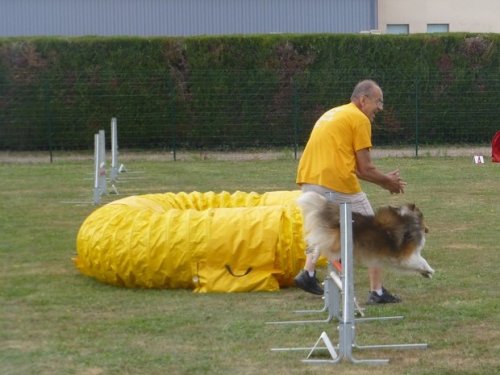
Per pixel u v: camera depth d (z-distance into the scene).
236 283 8.83
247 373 6.18
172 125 25.38
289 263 8.84
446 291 8.74
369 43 26.03
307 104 25.92
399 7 34.09
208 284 8.83
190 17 30.27
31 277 9.63
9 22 29.34
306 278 8.27
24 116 25.50
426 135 26.14
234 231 8.89
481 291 8.73
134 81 25.78
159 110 25.91
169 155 25.31
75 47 25.55
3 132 25.45
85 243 9.17
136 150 26.12
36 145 25.70
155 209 9.74
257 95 25.84
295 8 30.70
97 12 29.77
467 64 26.03
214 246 8.83
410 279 9.29
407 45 26.00
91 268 9.20
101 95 25.77
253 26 30.58
